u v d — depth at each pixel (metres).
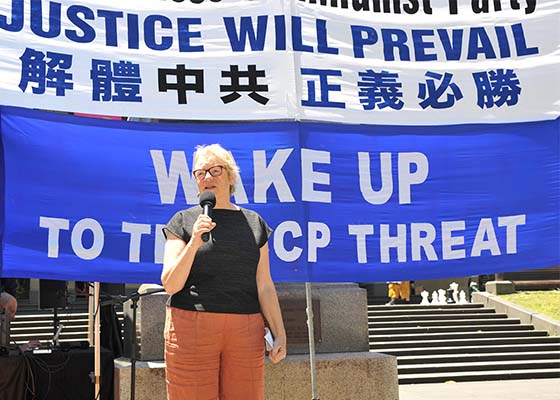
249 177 4.70
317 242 4.70
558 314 18.56
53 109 4.43
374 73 4.89
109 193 4.51
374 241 4.77
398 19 4.98
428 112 4.92
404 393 12.17
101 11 4.60
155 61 4.63
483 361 15.41
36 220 4.35
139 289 6.93
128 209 4.53
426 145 4.89
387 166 4.84
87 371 6.48
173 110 4.61
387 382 6.75
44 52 4.45
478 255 4.86
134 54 4.61
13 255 4.27
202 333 3.47
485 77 4.99
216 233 3.57
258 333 3.58
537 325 17.91
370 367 6.73
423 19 5.00
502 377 14.36
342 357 6.78
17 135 4.38
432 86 4.94
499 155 4.94
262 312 3.75
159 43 4.65
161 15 4.68
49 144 4.43
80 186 4.46
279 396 6.52
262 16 4.79
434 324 18.19
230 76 4.70
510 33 5.04
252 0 4.80
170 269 3.43
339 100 4.82
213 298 3.49
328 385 6.64
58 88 4.45
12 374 6.20
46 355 6.40
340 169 4.80
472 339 16.78
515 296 21.19
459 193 4.88
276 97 4.72
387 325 18.03
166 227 3.64
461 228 4.86
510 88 4.99
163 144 4.64
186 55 4.67
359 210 4.78
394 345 16.33
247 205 4.68
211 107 4.66
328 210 4.75
